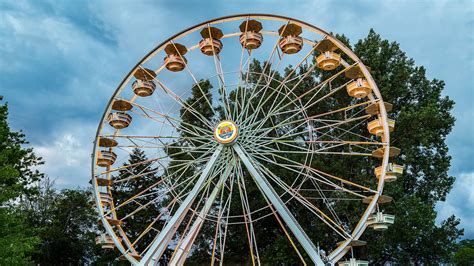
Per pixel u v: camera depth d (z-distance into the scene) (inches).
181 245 991.0
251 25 1037.8
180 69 1084.5
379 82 1555.1
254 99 1701.5
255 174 973.2
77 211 2017.7
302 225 1505.9
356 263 882.1
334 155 1542.8
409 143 1492.4
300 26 997.2
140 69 1042.1
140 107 1052.5
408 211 1371.8
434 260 1455.5
